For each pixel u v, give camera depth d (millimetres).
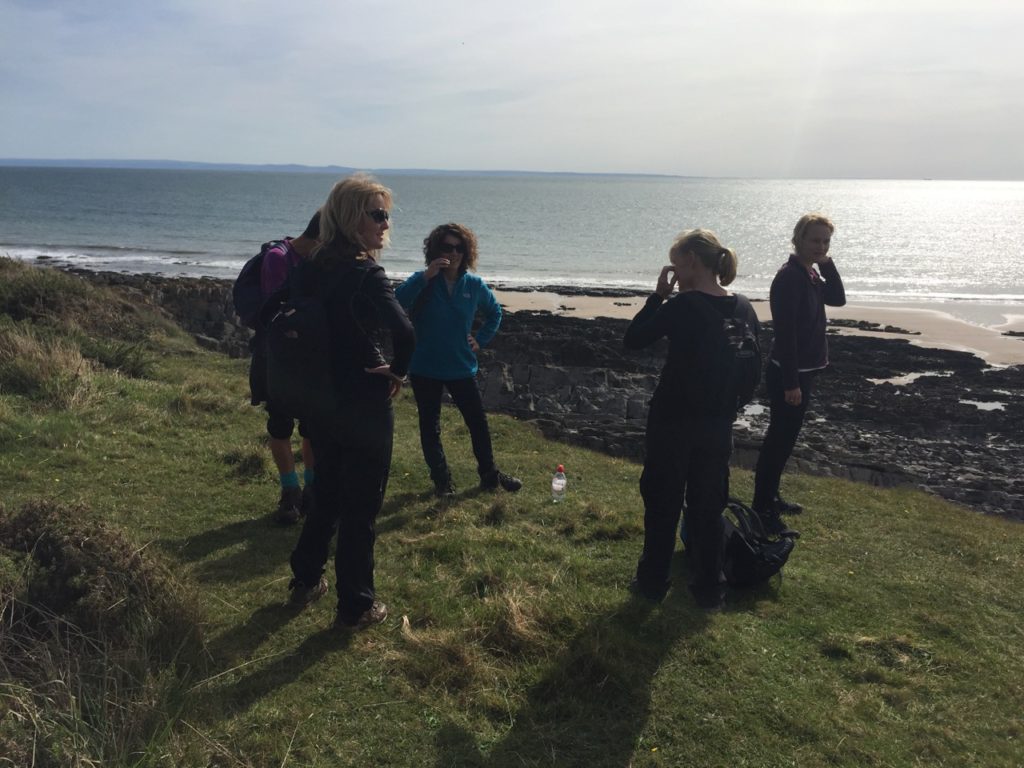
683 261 3912
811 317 5535
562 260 50406
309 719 3012
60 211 81375
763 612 4238
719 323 3766
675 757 2949
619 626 3822
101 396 7516
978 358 20547
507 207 115000
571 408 14680
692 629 3885
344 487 3562
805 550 5457
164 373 9617
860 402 16188
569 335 20922
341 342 3369
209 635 3586
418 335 5785
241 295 4805
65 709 2629
